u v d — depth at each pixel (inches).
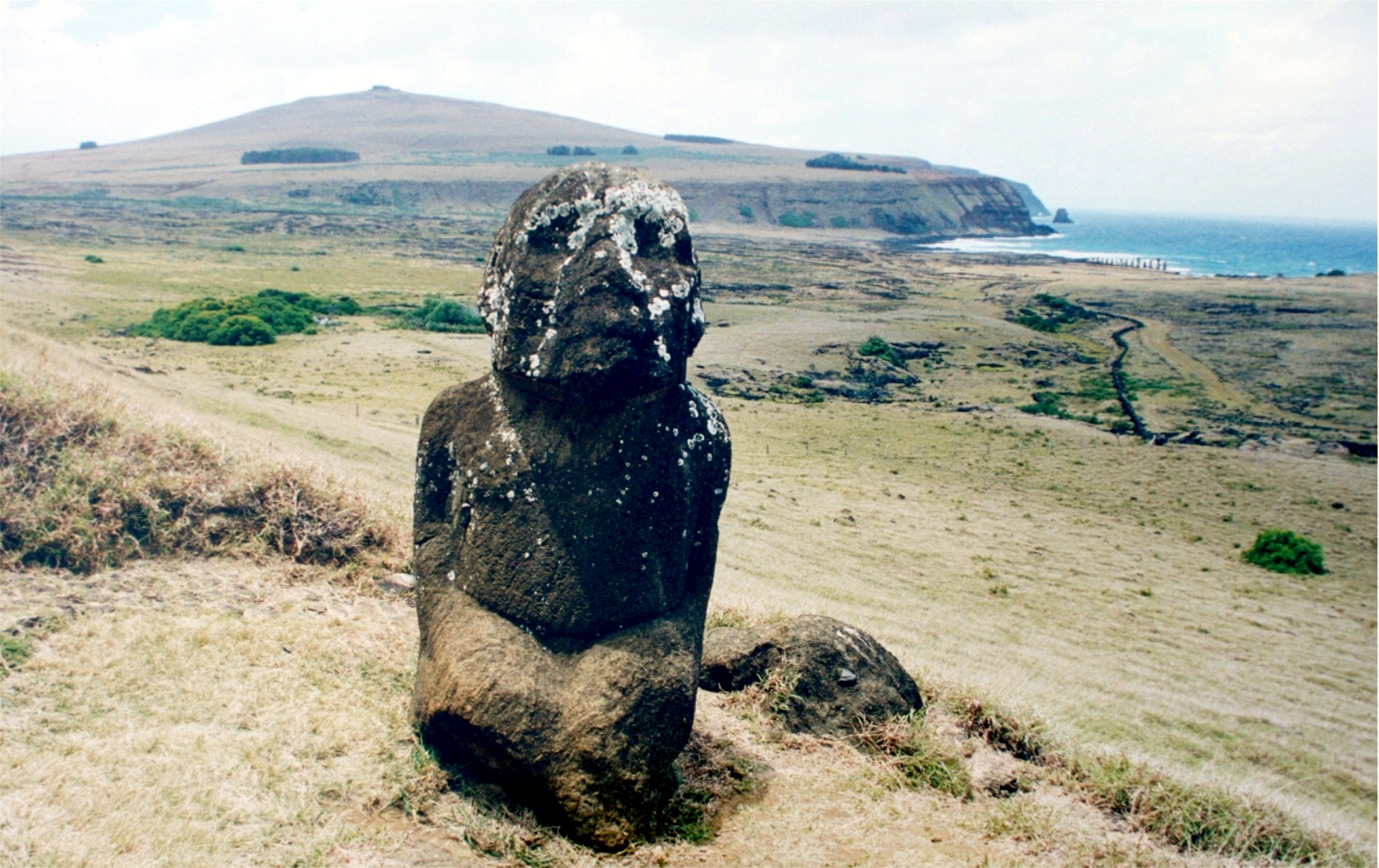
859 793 242.8
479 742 208.4
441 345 1638.8
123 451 360.2
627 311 203.8
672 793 217.9
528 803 210.8
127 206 4571.9
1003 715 304.3
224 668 246.1
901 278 3479.3
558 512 217.8
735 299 2610.7
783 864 204.1
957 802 248.4
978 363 1935.3
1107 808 263.0
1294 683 633.6
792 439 1259.8
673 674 216.4
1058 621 692.7
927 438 1330.0
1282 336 2377.0
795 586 663.8
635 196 213.3
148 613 270.2
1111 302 2876.5
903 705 295.3
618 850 202.1
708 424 235.5
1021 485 1139.3
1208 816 262.8
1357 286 3253.0
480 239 4124.0
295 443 688.4
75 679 225.6
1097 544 935.7
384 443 804.0
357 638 286.7
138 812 181.5
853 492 1021.8
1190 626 729.6
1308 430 1541.6
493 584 220.1
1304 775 465.1
